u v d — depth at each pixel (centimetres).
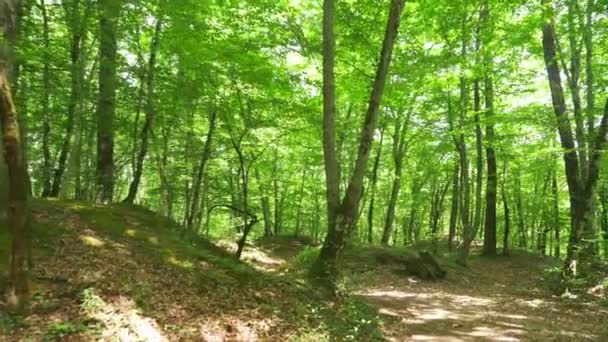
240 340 673
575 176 1525
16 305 557
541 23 1463
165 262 848
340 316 874
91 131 1320
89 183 1381
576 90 1577
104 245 838
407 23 1557
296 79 1507
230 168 2420
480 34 1541
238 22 1357
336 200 1039
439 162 2848
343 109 2470
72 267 706
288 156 2714
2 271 617
